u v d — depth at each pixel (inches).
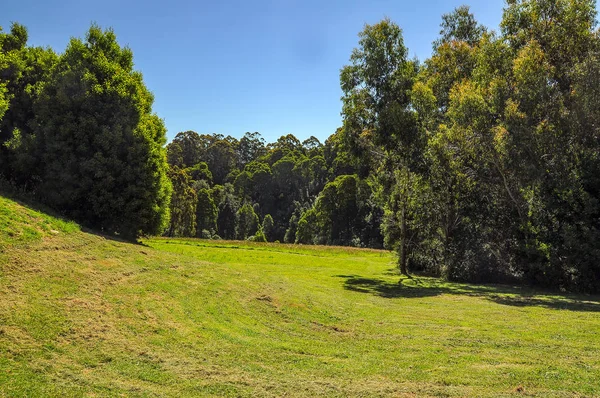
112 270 466.6
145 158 709.3
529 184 827.4
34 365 250.1
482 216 923.4
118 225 705.0
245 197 3897.6
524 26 885.8
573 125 755.4
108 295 387.9
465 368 307.4
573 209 733.9
